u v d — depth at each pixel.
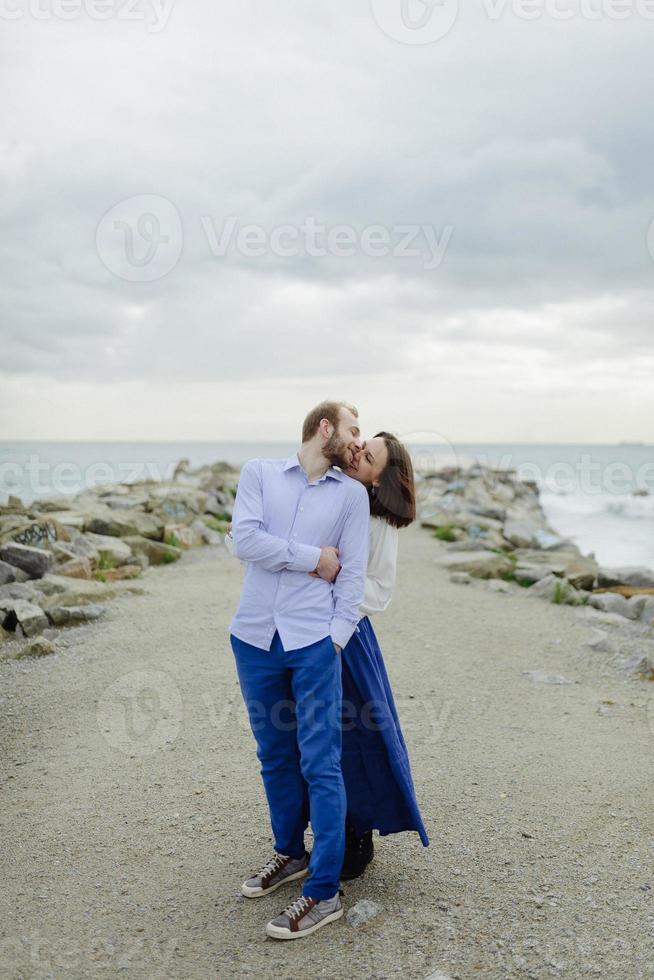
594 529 19.39
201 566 10.66
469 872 3.50
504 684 6.18
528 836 3.81
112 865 3.56
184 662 6.38
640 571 10.27
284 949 3.00
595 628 7.91
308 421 3.27
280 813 3.31
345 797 3.16
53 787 4.30
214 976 2.85
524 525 16.80
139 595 8.58
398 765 3.24
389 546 3.33
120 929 3.12
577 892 3.34
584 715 5.52
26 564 8.54
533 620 8.20
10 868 3.53
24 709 5.40
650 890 3.35
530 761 4.70
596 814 4.04
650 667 6.48
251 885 3.33
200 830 3.85
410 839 3.80
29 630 7.01
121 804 4.11
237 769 4.51
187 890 3.38
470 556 11.48
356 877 3.46
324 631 3.10
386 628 7.73
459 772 4.53
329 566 3.10
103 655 6.52
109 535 11.09
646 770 4.57
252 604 3.18
